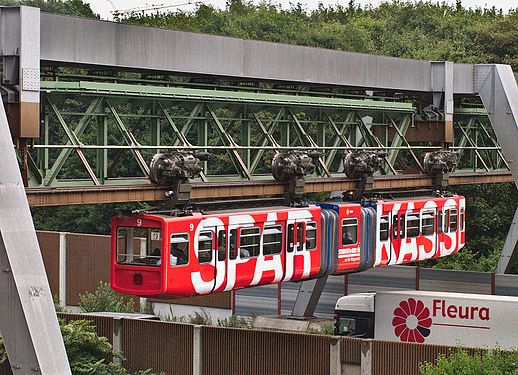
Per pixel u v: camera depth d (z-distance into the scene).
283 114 72.25
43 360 42.50
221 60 66.12
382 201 79.88
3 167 43.66
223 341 68.00
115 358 69.25
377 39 175.62
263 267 67.25
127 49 59.91
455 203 89.81
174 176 60.69
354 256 76.31
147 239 60.72
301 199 72.12
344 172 78.38
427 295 76.75
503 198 121.12
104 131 59.09
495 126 88.81
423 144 102.94
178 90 62.47
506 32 148.00
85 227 130.50
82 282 100.50
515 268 111.38
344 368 64.69
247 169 68.25
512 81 89.06
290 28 168.00
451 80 86.88
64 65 58.50
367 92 89.12
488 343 74.06
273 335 66.50
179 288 60.75
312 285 85.75
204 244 62.50
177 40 62.94
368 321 79.62
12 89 52.59
